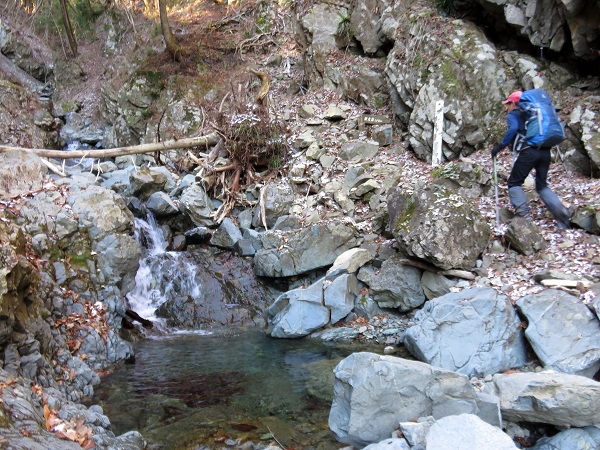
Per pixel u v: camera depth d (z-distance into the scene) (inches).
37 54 625.9
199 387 201.0
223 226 340.2
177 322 291.1
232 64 530.0
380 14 437.7
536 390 153.8
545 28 337.7
